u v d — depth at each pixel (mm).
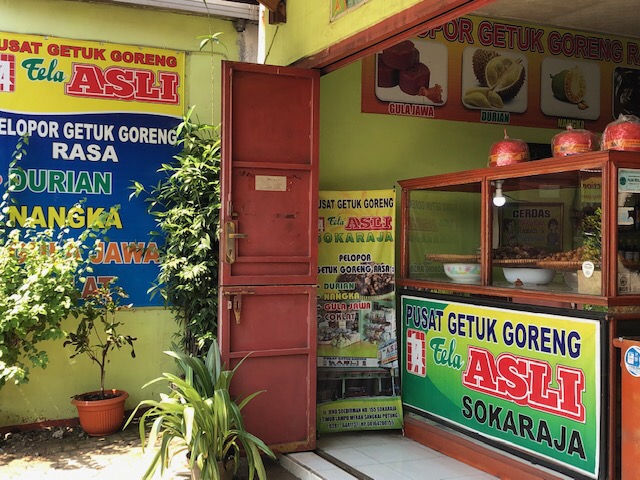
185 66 5305
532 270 3793
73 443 4719
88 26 5062
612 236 3301
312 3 4344
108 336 4852
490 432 4020
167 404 3787
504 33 5777
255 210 4363
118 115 5133
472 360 4180
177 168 5102
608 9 5453
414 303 4746
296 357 4465
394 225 4926
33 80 4949
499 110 5793
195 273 4820
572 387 3463
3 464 4312
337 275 4867
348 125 5363
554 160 3617
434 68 5590
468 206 4352
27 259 4656
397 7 3400
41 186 4969
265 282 4359
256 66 4332
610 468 3262
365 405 4793
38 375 4969
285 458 4328
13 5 4902
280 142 4422
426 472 4051
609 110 6145
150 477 3693
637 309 3328
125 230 5145
